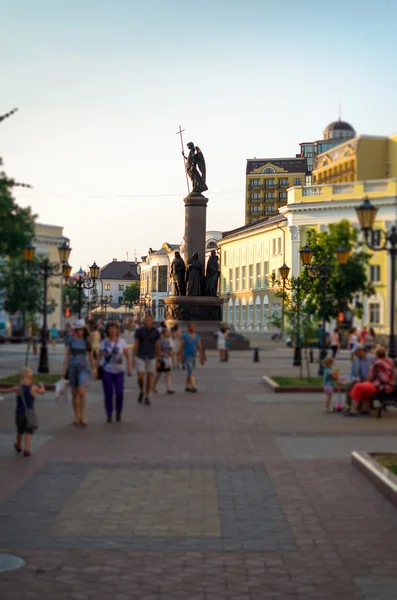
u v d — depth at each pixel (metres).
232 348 54.97
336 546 9.22
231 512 10.87
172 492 12.09
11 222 22.97
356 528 10.01
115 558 8.75
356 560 8.68
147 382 23.88
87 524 10.20
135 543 9.34
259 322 55.44
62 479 12.96
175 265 57.53
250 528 10.04
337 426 19.23
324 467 14.06
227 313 64.44
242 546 9.23
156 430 18.55
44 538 9.54
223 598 7.50
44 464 14.23
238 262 73.44
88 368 19.23
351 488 12.34
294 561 8.66
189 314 56.69
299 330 31.12
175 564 8.54
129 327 90.75
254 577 8.11
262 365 41.75
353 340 21.95
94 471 13.63
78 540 9.46
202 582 7.95
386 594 7.59
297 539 9.52
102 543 9.34
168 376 27.20
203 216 57.41
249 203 134.88
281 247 59.84
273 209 134.00
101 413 21.66
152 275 164.12
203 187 58.22
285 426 19.25
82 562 8.60
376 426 19.23
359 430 18.55
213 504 11.33
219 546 9.23
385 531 9.87
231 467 14.07
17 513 10.74
